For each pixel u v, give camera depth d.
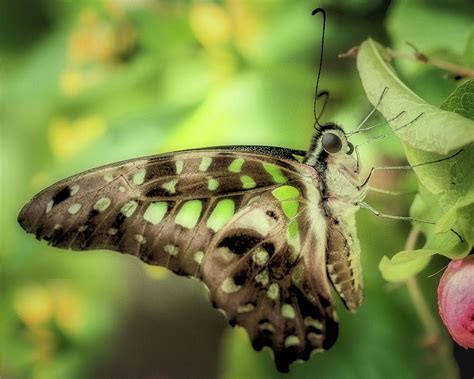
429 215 0.41
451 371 0.47
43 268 0.57
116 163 0.42
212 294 0.44
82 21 0.51
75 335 0.57
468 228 0.40
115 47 0.51
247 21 0.50
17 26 0.53
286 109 0.49
